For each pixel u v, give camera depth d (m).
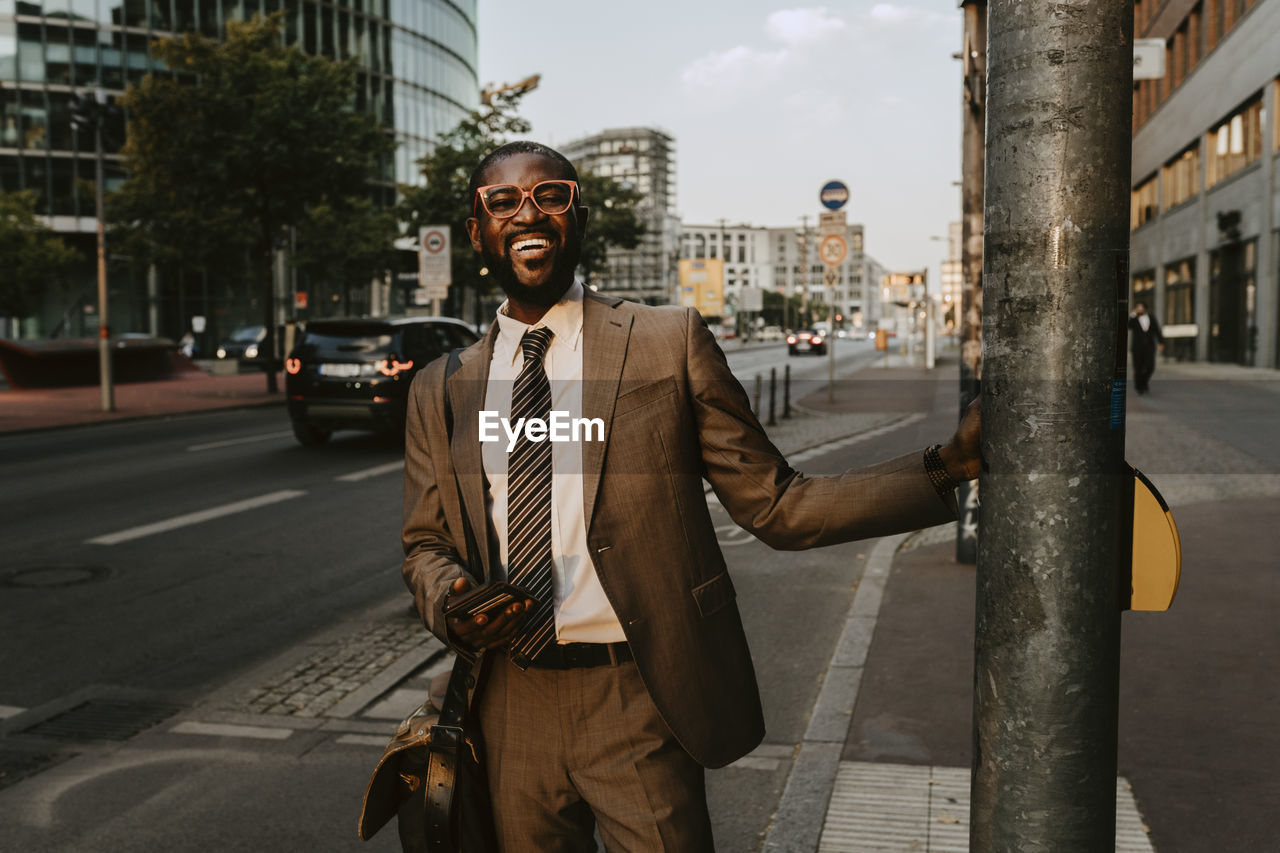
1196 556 6.84
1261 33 28.48
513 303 1.96
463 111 69.50
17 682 5.09
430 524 2.00
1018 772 1.61
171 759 4.08
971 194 6.59
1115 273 1.54
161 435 16.50
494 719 1.91
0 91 49.44
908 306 54.12
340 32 56.62
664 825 1.82
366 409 13.58
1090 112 1.52
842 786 3.62
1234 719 4.09
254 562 7.65
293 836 3.42
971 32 6.45
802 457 13.21
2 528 8.91
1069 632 1.57
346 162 24.70
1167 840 3.17
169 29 51.84
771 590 6.59
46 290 45.22
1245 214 30.41
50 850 3.33
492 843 1.94
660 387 1.86
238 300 54.03
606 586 1.80
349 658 5.37
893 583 6.50
